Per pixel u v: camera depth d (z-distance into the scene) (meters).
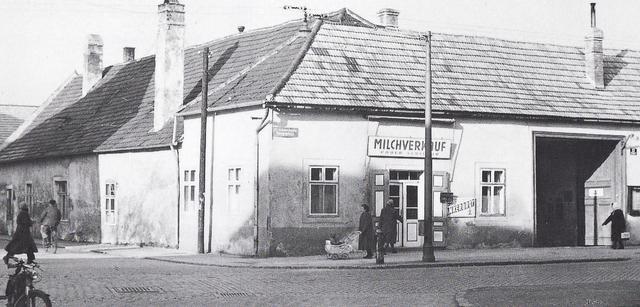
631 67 41.50
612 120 37.50
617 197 38.16
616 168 38.19
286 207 31.53
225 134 33.78
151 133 39.47
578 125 37.19
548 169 39.75
